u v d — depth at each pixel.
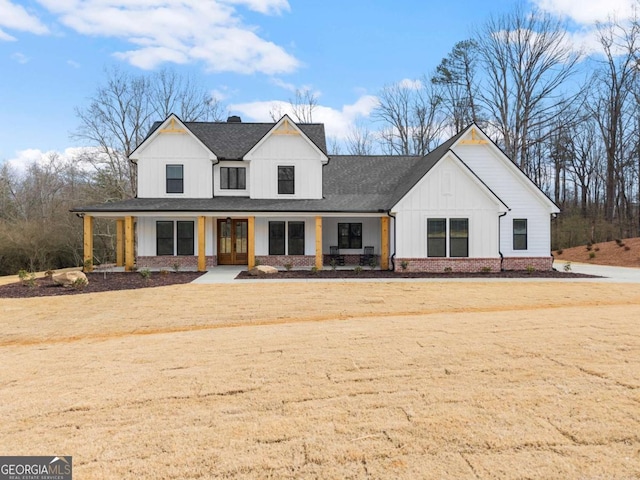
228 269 19.19
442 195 17.72
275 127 20.44
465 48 37.47
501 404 3.98
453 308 10.54
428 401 4.09
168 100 35.03
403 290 13.17
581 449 3.15
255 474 2.91
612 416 3.68
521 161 34.59
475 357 5.50
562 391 4.27
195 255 20.05
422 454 3.13
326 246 21.44
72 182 39.72
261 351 6.14
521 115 35.06
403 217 17.77
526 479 2.79
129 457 3.18
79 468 3.05
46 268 30.48
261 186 20.52
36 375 5.35
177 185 20.28
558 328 7.18
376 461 3.05
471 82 38.47
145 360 5.86
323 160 20.66
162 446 3.33
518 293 12.68
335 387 4.54
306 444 3.31
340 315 9.80
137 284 14.48
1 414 4.04
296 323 8.74
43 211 37.06
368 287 13.73
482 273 17.36
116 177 32.44
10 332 8.61
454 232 17.77
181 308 10.66
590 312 8.99
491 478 2.81
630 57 34.47
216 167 20.83
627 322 7.66
